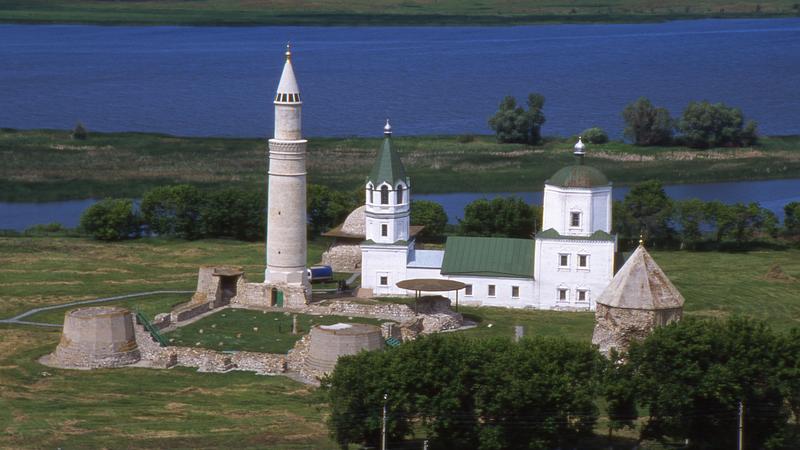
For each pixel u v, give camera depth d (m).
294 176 182.12
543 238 184.12
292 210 182.62
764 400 120.44
